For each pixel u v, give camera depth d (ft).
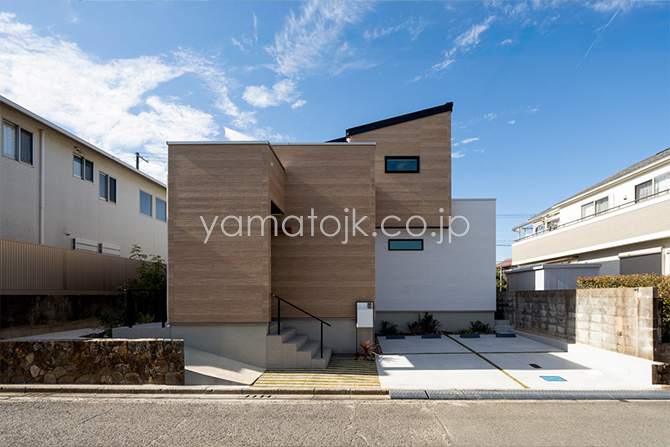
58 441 13.11
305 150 27.04
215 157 23.12
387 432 13.73
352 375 20.77
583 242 48.96
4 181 29.09
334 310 26.07
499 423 14.52
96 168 39.96
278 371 21.57
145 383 19.36
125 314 26.40
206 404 16.81
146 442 13.01
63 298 27.76
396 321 35.14
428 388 18.45
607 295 23.04
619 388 18.43
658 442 12.91
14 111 30.04
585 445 12.71
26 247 24.76
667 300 19.97
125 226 45.01
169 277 22.71
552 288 34.17
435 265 35.35
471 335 32.35
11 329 23.38
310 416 15.29
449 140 35.45
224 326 22.45
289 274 26.30
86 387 18.81
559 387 18.67
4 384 19.66
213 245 22.71
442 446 12.60
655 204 37.29
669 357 19.60
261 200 22.81
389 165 35.42
